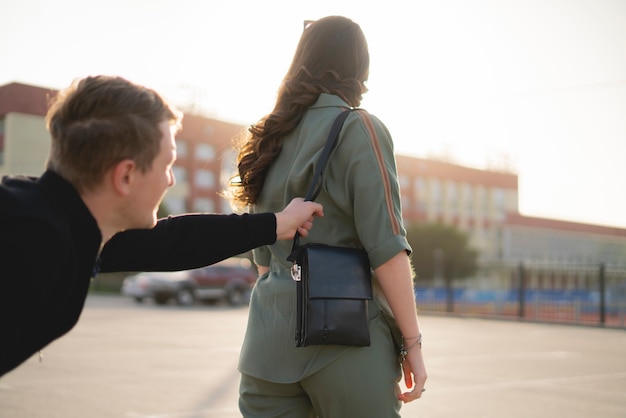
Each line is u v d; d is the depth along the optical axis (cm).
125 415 545
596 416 576
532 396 665
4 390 646
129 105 126
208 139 4469
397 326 176
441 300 2448
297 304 167
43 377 731
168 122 133
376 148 173
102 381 709
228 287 2506
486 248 5984
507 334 1473
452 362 935
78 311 129
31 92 3819
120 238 153
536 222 6344
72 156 125
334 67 186
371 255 167
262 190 192
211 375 763
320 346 169
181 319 1706
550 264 2423
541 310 2162
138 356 928
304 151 179
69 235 120
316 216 176
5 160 3762
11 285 110
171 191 4288
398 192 174
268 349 178
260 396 182
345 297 163
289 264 181
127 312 1966
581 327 1823
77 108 125
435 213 5666
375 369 168
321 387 169
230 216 164
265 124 187
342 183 173
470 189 5978
